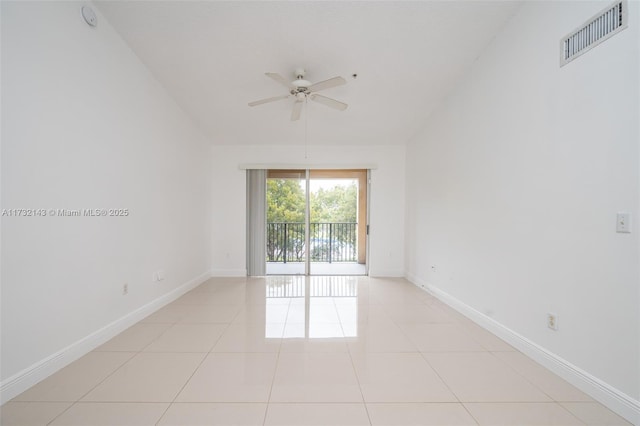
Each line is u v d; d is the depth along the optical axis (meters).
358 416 1.67
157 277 3.55
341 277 5.53
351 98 3.92
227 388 1.93
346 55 3.07
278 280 5.28
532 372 2.14
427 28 2.71
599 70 1.79
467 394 1.88
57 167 2.15
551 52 2.15
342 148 5.60
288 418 1.65
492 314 2.87
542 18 2.24
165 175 3.72
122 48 2.86
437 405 1.77
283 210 5.80
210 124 4.70
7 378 1.79
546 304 2.20
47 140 2.07
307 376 2.08
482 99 3.03
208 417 1.65
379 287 4.79
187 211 4.40
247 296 4.21
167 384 1.97
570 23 2.00
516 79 2.52
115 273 2.78
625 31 1.64
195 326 3.04
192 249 4.61
